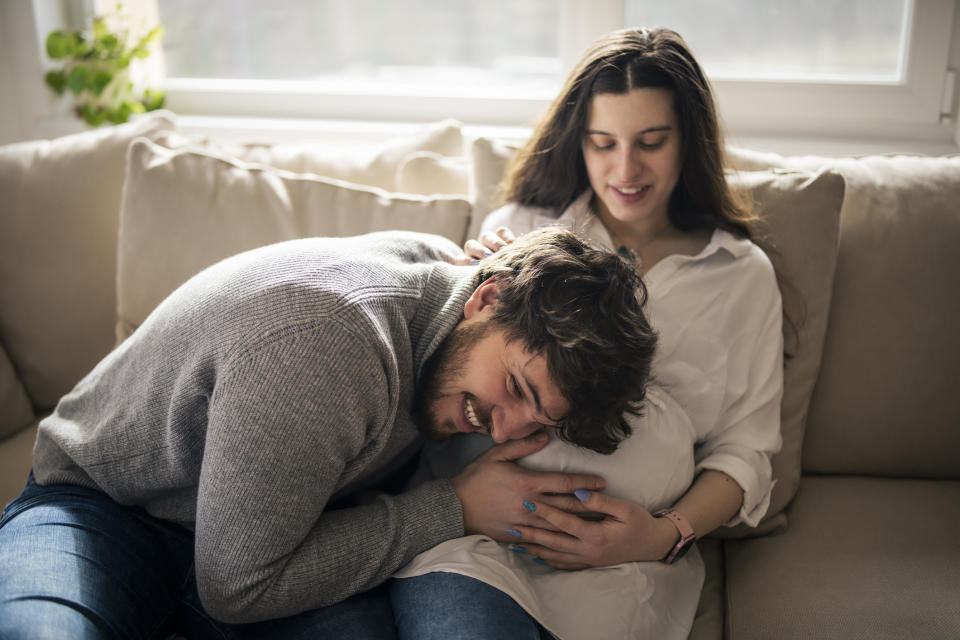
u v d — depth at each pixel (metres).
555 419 1.00
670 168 1.28
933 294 1.41
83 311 1.59
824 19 1.90
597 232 1.36
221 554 0.95
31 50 2.10
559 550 1.11
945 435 1.42
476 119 2.10
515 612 1.02
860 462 1.45
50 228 1.58
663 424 1.18
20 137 2.18
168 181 1.45
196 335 0.98
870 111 1.90
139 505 1.13
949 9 1.79
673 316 1.28
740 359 1.30
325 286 0.96
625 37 1.28
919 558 1.25
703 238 1.37
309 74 2.20
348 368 0.94
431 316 1.07
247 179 1.47
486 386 1.01
